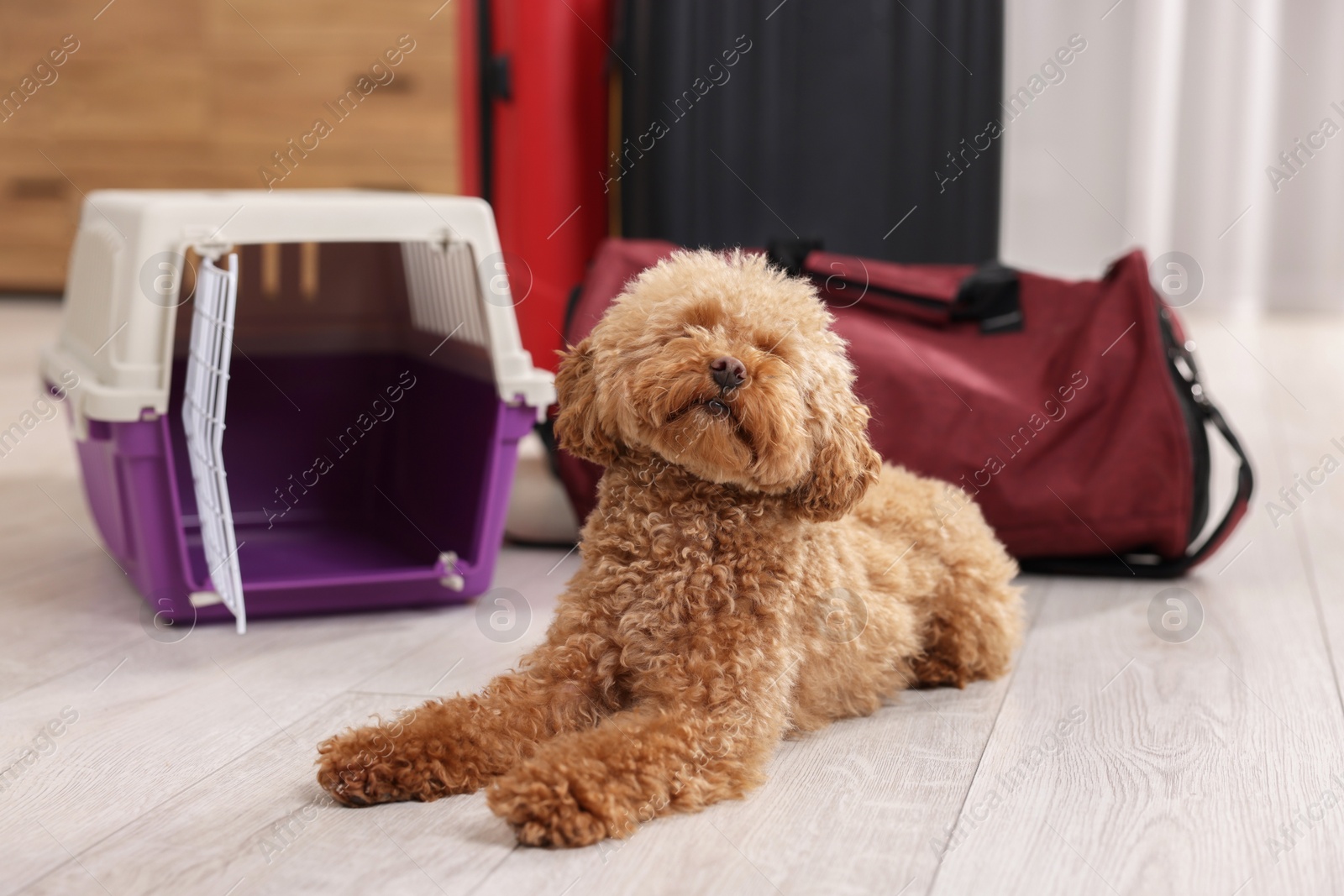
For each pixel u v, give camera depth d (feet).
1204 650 4.99
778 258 6.29
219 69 14.61
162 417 4.90
